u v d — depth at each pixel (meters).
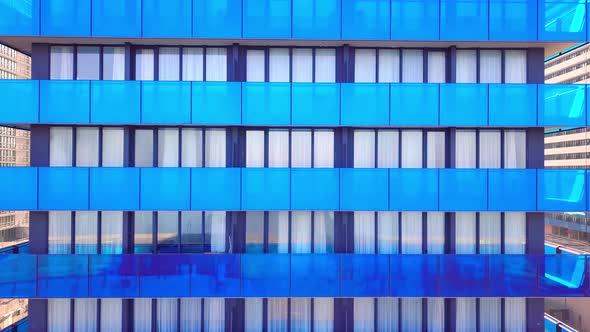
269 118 8.59
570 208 8.72
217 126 9.30
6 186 8.45
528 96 8.71
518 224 9.65
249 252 9.48
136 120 8.52
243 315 9.57
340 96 8.65
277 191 8.59
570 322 12.58
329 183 8.63
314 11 8.66
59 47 9.38
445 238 9.60
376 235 9.59
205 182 8.57
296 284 8.70
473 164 9.55
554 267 8.78
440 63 9.63
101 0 8.57
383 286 8.73
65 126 9.30
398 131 9.61
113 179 8.52
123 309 9.38
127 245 9.21
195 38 8.66
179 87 8.56
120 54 9.44
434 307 9.70
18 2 8.55
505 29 8.71
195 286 8.66
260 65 9.52
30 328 9.23
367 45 9.34
